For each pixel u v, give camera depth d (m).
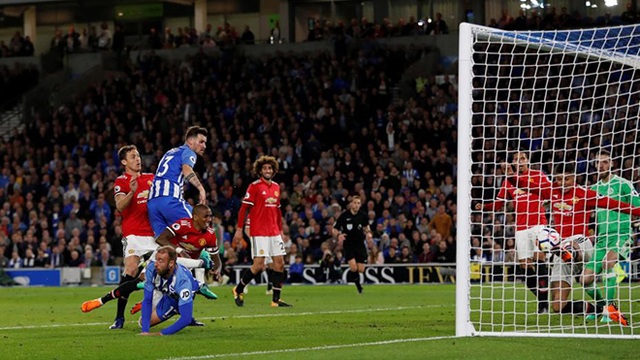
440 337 16.72
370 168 49.91
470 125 17.23
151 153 54.47
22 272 46.53
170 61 62.97
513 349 14.62
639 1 55.34
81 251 47.19
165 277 17.56
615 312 18.67
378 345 15.44
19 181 53.88
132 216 19.95
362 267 34.28
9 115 63.53
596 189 20.88
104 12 67.75
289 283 44.09
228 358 13.95
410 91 55.72
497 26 54.28
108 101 59.69
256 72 58.78
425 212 45.38
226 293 34.81
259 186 26.53
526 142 46.78
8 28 68.88
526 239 21.33
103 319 22.80
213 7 66.06
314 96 55.78
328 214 45.28
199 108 57.59
